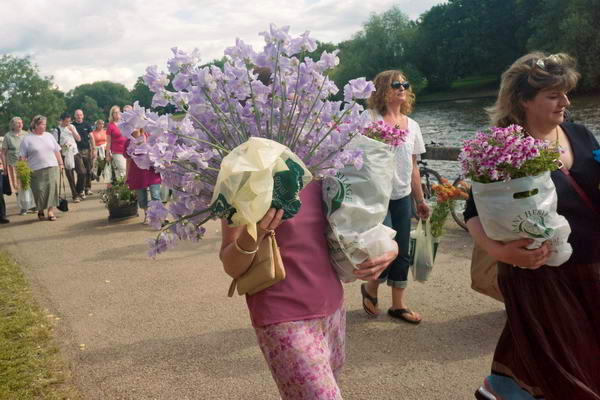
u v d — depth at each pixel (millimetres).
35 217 10273
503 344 2490
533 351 2318
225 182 1750
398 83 4180
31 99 103125
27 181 9648
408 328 4234
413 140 4258
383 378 3510
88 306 5137
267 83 2189
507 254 2285
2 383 3557
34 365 3830
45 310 5004
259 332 2066
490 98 55250
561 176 2352
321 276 2113
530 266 2246
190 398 3406
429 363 3670
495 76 70312
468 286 5047
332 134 2078
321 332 2084
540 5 56188
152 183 8484
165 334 4395
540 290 2314
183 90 2275
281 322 2018
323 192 2189
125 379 3674
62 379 3643
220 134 2055
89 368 3848
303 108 2068
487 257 3312
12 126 10172
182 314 4809
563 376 2229
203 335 4332
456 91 67562
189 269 6160
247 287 2020
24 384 3547
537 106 2387
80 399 3404
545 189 2195
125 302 5203
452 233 6887
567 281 2312
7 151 10172
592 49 44438
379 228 2209
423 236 4277
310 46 2025
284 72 2047
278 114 2094
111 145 11273
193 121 2031
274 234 2037
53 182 9852
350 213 2143
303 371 1964
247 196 1728
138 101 1881
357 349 3930
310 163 2104
